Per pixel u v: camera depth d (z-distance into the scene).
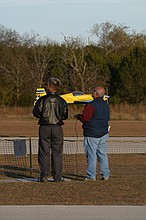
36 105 23.14
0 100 105.88
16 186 22.17
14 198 19.39
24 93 111.94
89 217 16.38
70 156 35.31
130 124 72.94
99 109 23.44
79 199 19.17
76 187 21.83
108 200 18.97
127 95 108.06
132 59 110.75
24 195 20.00
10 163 31.86
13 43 131.25
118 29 152.62
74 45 122.44
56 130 23.06
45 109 22.95
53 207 17.77
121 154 36.56
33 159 33.75
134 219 16.14
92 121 23.47
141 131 60.84
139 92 107.50
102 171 23.95
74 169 28.44
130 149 40.34
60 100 23.14
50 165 25.38
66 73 113.38
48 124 23.00
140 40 152.62
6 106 99.12
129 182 23.19
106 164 23.94
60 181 23.41
